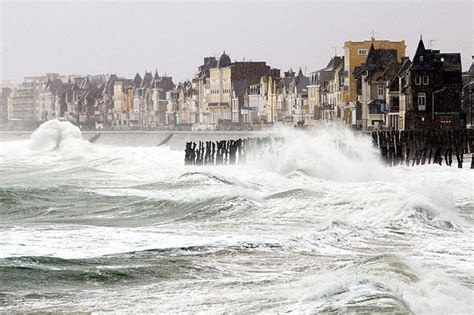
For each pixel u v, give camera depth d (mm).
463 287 49062
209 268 58531
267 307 47281
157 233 74938
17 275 55531
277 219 83000
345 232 70188
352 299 43688
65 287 53469
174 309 47844
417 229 71688
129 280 55344
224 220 84312
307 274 56562
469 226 74750
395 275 50219
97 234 73938
